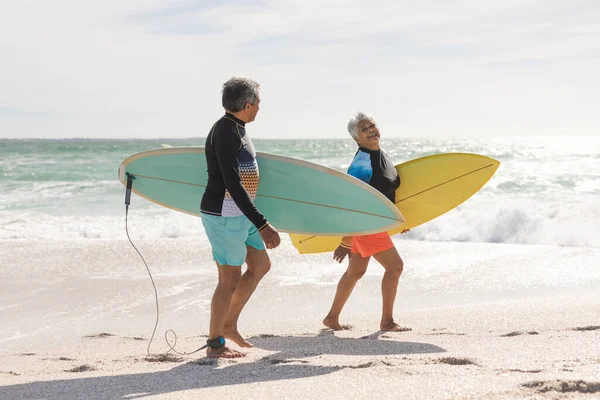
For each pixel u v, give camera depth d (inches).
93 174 944.9
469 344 146.7
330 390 104.1
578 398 91.8
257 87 133.0
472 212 482.3
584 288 249.0
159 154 163.8
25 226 480.4
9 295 257.6
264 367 125.6
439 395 96.7
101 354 165.2
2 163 1168.8
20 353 175.8
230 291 136.9
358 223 161.3
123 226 478.0
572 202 534.3
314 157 1546.5
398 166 196.2
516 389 97.3
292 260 315.9
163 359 146.8
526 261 302.7
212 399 102.4
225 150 128.1
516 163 1102.4
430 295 247.8
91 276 289.4
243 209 127.3
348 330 182.2
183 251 342.0
